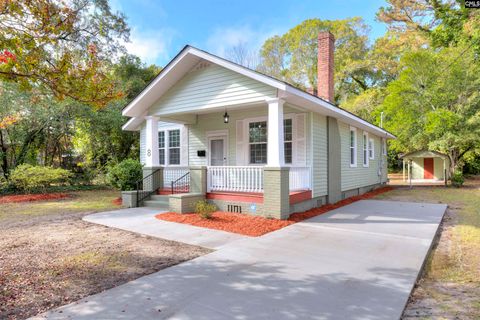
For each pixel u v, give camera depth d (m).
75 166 19.75
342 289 3.46
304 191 9.04
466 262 4.67
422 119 20.52
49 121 15.45
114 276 3.97
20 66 4.23
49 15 4.50
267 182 7.71
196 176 9.22
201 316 2.87
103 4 13.81
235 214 8.20
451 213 9.07
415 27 24.19
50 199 13.13
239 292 3.40
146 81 24.00
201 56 8.35
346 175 12.48
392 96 21.89
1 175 14.85
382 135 17.66
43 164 18.02
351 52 33.00
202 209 7.76
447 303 3.24
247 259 4.58
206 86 8.91
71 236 6.21
